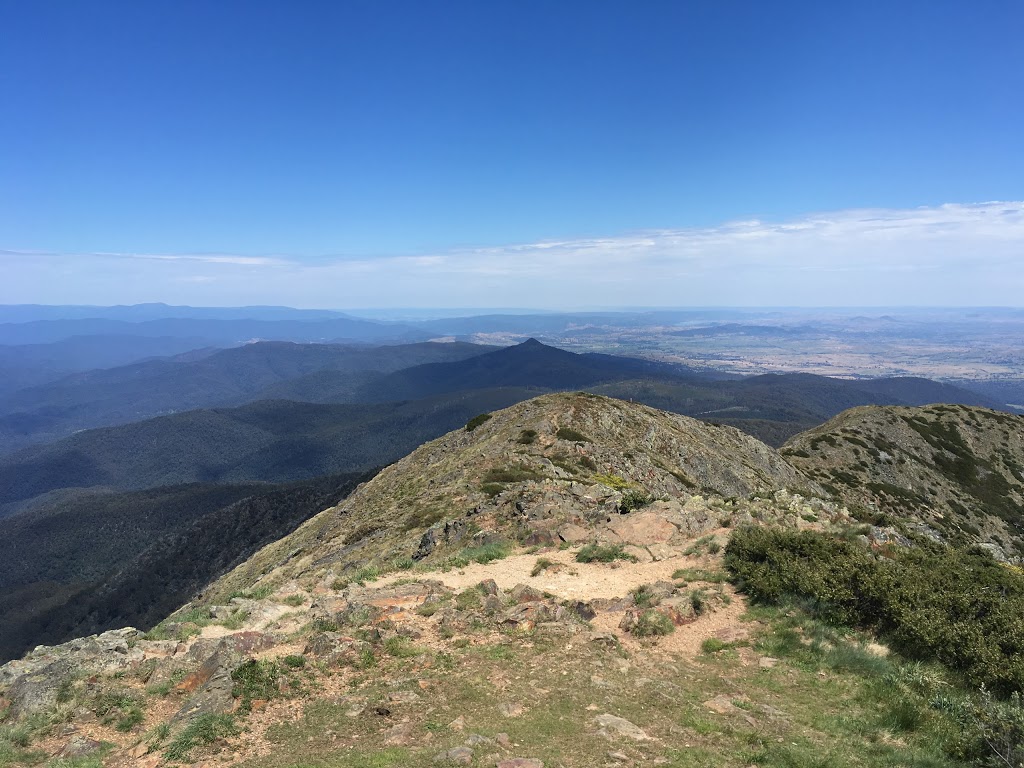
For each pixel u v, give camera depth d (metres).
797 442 105.75
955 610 13.95
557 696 11.30
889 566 16.62
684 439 67.12
